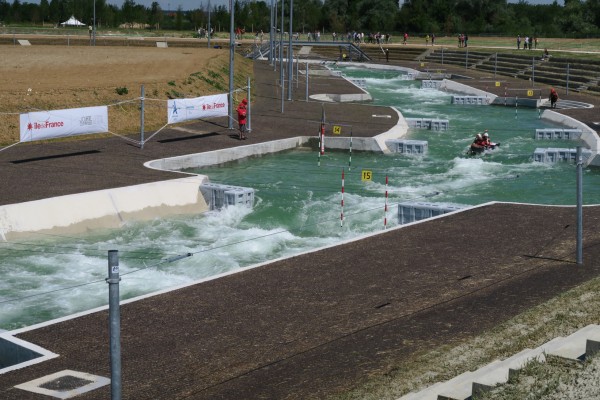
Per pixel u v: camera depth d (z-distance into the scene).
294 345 15.10
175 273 22.62
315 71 89.06
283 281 19.12
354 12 161.38
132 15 162.12
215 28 158.12
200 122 46.00
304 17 161.12
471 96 67.69
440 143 45.66
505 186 34.53
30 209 26.00
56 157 35.00
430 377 12.59
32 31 123.38
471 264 20.42
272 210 29.70
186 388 13.20
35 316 19.39
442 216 25.78
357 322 16.30
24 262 23.19
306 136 42.97
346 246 22.23
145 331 15.94
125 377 13.70
